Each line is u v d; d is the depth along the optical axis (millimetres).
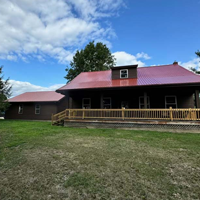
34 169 3068
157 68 12352
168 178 2680
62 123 10672
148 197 2113
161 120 8055
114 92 10711
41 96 17438
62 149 4449
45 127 9266
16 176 2770
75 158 3693
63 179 2648
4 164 3328
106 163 3373
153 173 2873
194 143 5211
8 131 7586
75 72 23875
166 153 4102
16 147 4660
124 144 5059
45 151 4258
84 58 24156
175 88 8953
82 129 8422
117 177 2713
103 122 8930
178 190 2295
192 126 7383
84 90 9945
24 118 16438
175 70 10953
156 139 5812
